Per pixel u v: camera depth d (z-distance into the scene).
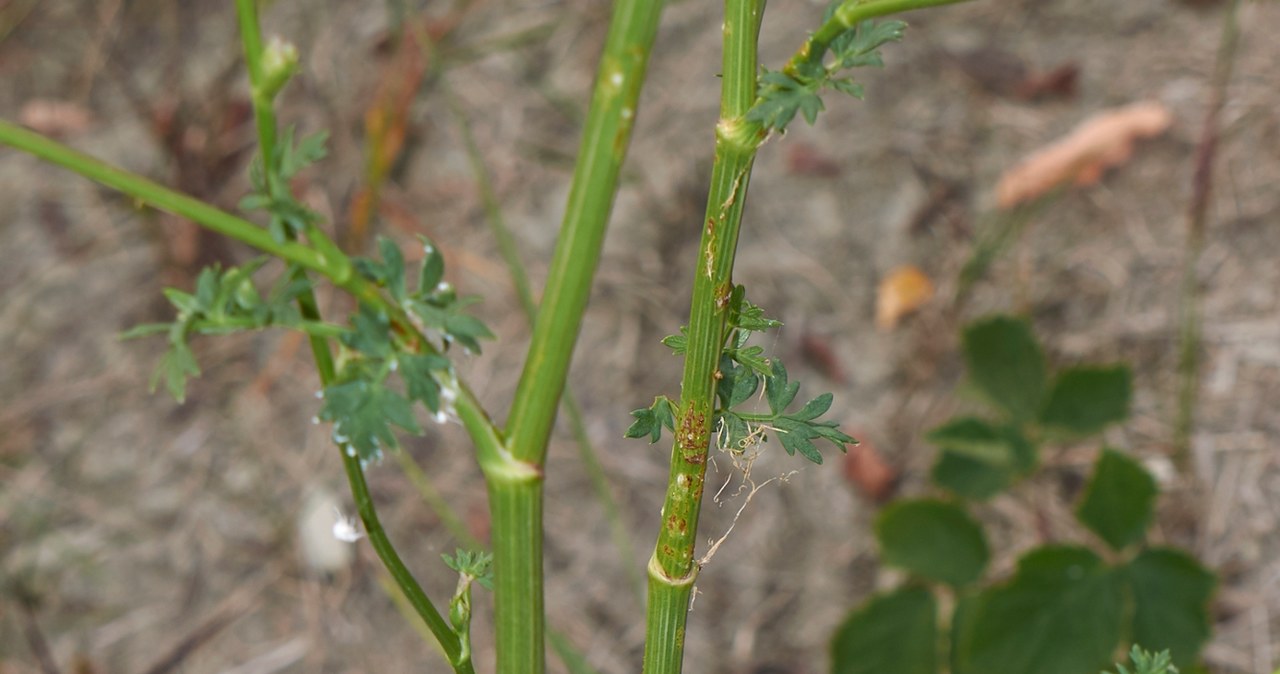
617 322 0.89
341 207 0.93
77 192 0.95
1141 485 0.64
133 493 0.85
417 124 0.96
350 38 0.99
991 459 0.69
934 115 0.93
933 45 0.96
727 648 0.79
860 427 0.83
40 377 0.89
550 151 0.95
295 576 0.82
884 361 0.86
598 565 0.82
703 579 0.80
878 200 0.90
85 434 0.87
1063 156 0.88
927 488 0.81
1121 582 0.63
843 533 0.81
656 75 0.97
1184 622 0.62
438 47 0.97
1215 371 0.83
